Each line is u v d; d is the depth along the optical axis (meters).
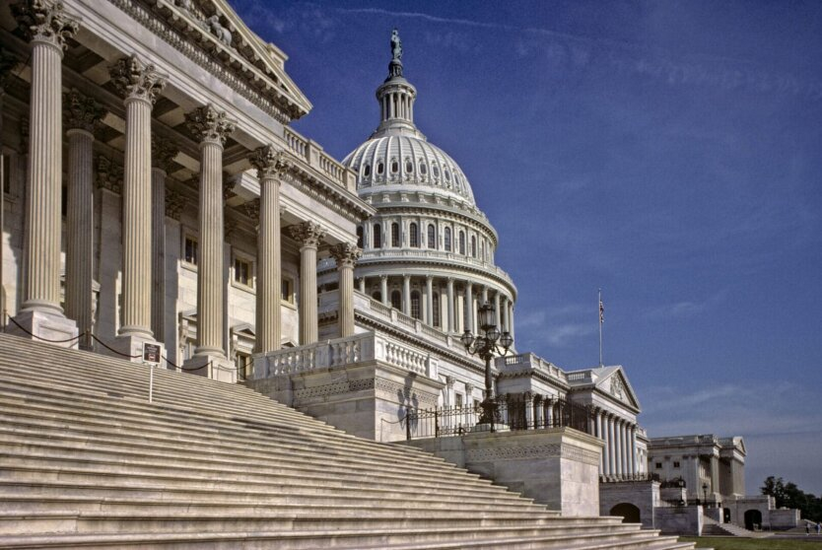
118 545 10.62
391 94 158.88
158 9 32.81
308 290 47.62
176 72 33.97
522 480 28.64
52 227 27.30
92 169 36.81
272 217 39.16
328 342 31.83
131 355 29.31
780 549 48.31
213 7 36.22
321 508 16.55
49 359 22.53
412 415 31.81
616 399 127.00
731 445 176.62
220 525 13.20
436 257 131.62
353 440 26.78
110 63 31.86
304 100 41.75
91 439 15.56
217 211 35.00
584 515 29.55
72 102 33.41
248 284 47.16
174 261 41.28
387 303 129.12
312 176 48.41
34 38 28.31
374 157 142.00
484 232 143.12
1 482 11.86
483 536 19.17
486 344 35.03
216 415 22.25
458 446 29.73
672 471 163.75
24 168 33.97
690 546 30.30
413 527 17.77
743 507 137.38
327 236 50.34
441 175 142.12
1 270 30.81
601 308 127.75
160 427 18.64
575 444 29.36
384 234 134.12
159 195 37.66
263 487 16.78
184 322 41.12
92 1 30.39
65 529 11.23
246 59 38.28
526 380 104.94
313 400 31.41
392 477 22.20
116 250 38.06
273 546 12.95
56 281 27.25
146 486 13.79
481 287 136.00
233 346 44.69
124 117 35.69
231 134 37.38
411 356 32.88
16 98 33.75
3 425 14.75
